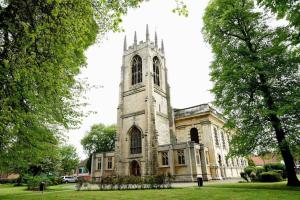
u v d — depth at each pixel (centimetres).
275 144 1973
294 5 1278
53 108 1416
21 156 1489
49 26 909
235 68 2116
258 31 2244
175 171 3641
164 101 4888
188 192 1683
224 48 2384
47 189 3059
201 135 4572
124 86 4978
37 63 977
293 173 1908
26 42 932
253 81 2094
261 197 1241
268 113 1802
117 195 1678
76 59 1318
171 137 4584
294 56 1889
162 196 1497
